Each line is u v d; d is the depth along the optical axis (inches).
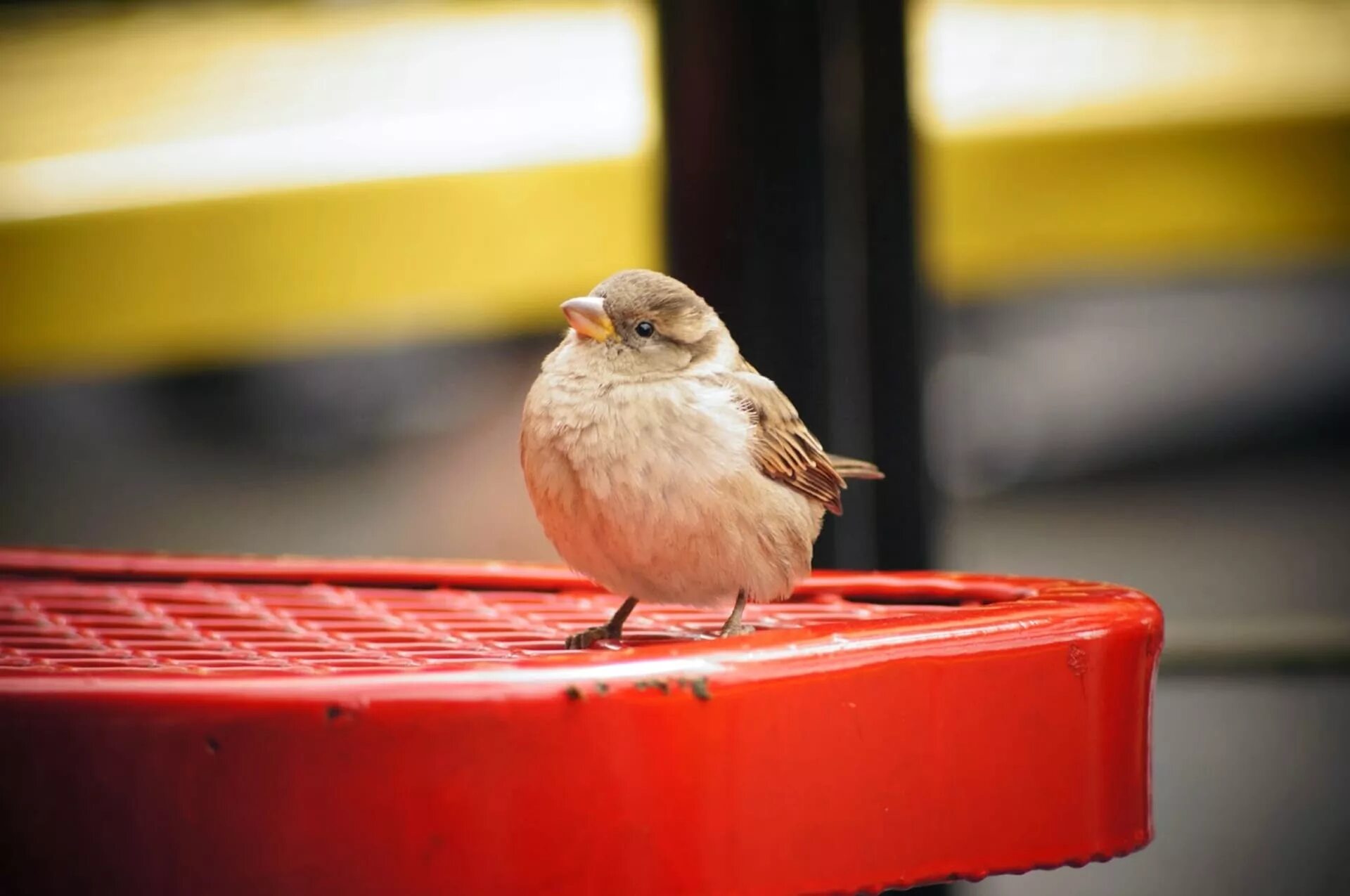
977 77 390.6
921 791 177.9
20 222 366.0
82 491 759.7
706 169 324.2
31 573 325.7
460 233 364.2
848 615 264.7
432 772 154.7
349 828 153.2
